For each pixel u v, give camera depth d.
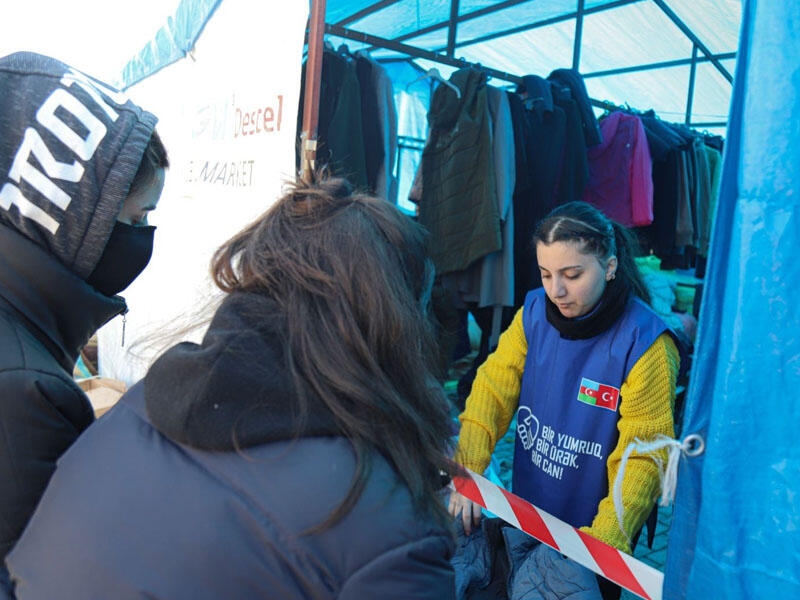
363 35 3.34
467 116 3.28
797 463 0.92
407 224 0.79
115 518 0.65
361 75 3.36
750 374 0.95
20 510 0.86
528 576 1.43
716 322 1.02
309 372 0.67
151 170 1.10
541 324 1.67
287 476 0.64
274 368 0.67
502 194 3.29
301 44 2.10
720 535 0.99
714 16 3.33
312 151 2.08
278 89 2.21
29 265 0.94
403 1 3.60
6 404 0.84
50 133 0.95
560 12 3.63
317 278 0.70
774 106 0.91
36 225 0.95
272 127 2.24
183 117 3.08
